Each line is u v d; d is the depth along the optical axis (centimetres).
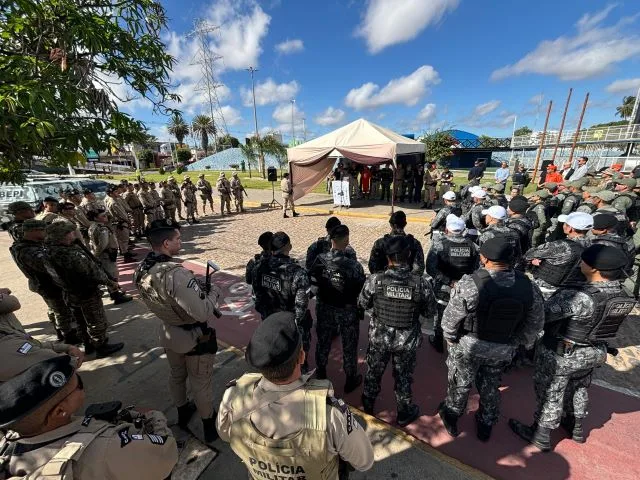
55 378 99
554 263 349
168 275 214
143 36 257
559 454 242
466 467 232
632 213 570
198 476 229
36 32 206
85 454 99
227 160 5209
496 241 223
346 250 345
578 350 222
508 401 297
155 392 317
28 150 210
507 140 4297
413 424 274
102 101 231
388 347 253
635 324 417
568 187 706
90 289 347
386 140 1071
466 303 222
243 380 128
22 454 96
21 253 348
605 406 286
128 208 843
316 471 116
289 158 1215
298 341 118
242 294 542
